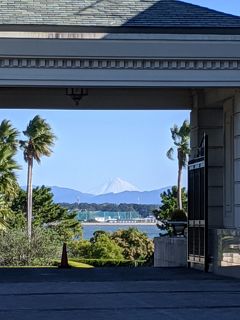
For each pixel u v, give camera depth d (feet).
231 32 55.36
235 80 55.57
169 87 55.42
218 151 68.23
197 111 69.10
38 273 61.36
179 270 64.39
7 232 154.51
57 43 53.88
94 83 54.49
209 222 66.90
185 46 54.90
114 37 54.34
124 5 58.29
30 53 53.67
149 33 54.70
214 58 55.11
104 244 197.36
